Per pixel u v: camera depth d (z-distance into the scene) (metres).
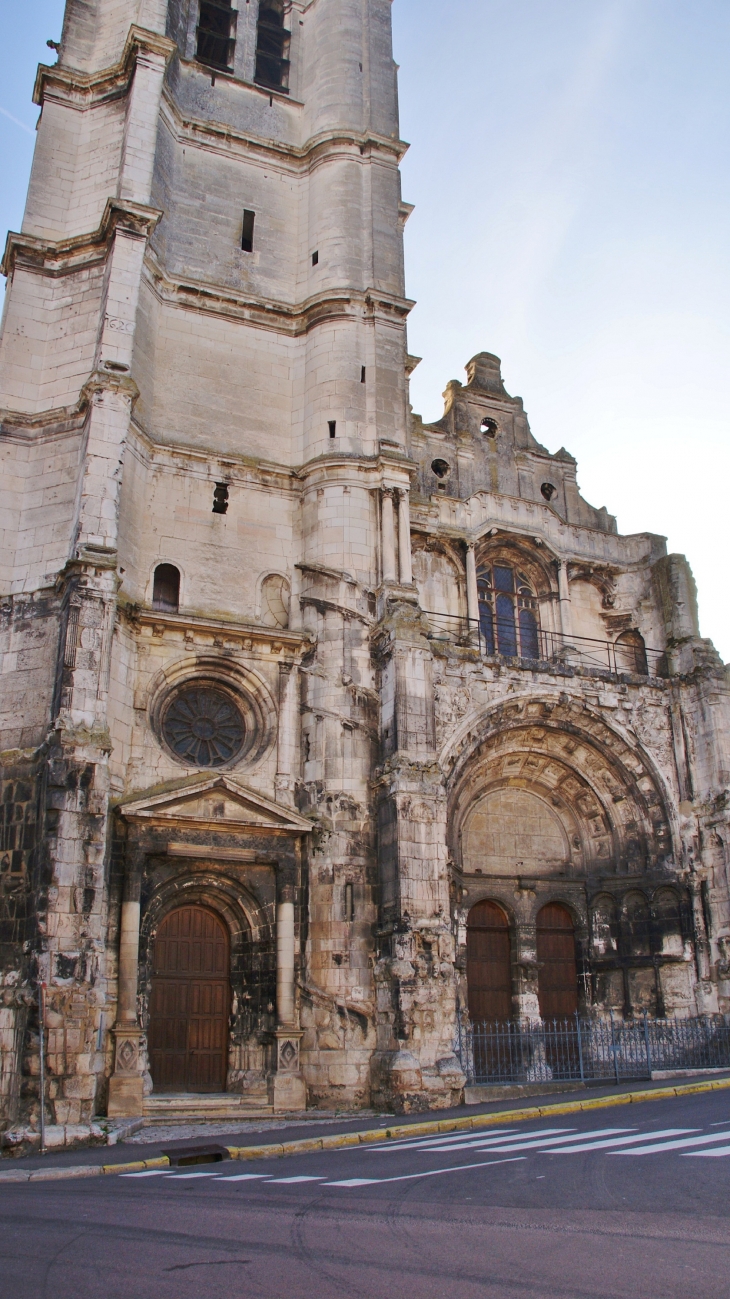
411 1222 11.01
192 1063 27.28
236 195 38.00
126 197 32.97
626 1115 20.42
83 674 25.92
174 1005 27.61
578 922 35.25
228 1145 20.05
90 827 24.66
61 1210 13.25
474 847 35.03
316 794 29.73
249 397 35.12
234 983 28.17
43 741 26.45
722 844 33.09
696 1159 13.70
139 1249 10.44
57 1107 22.30
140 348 32.38
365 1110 26.02
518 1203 11.69
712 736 34.25
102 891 24.59
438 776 29.11
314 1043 27.27
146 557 31.19
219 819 27.59
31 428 30.94
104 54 37.34
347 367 35.09
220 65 40.91
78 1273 9.48
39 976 23.08
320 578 32.09
